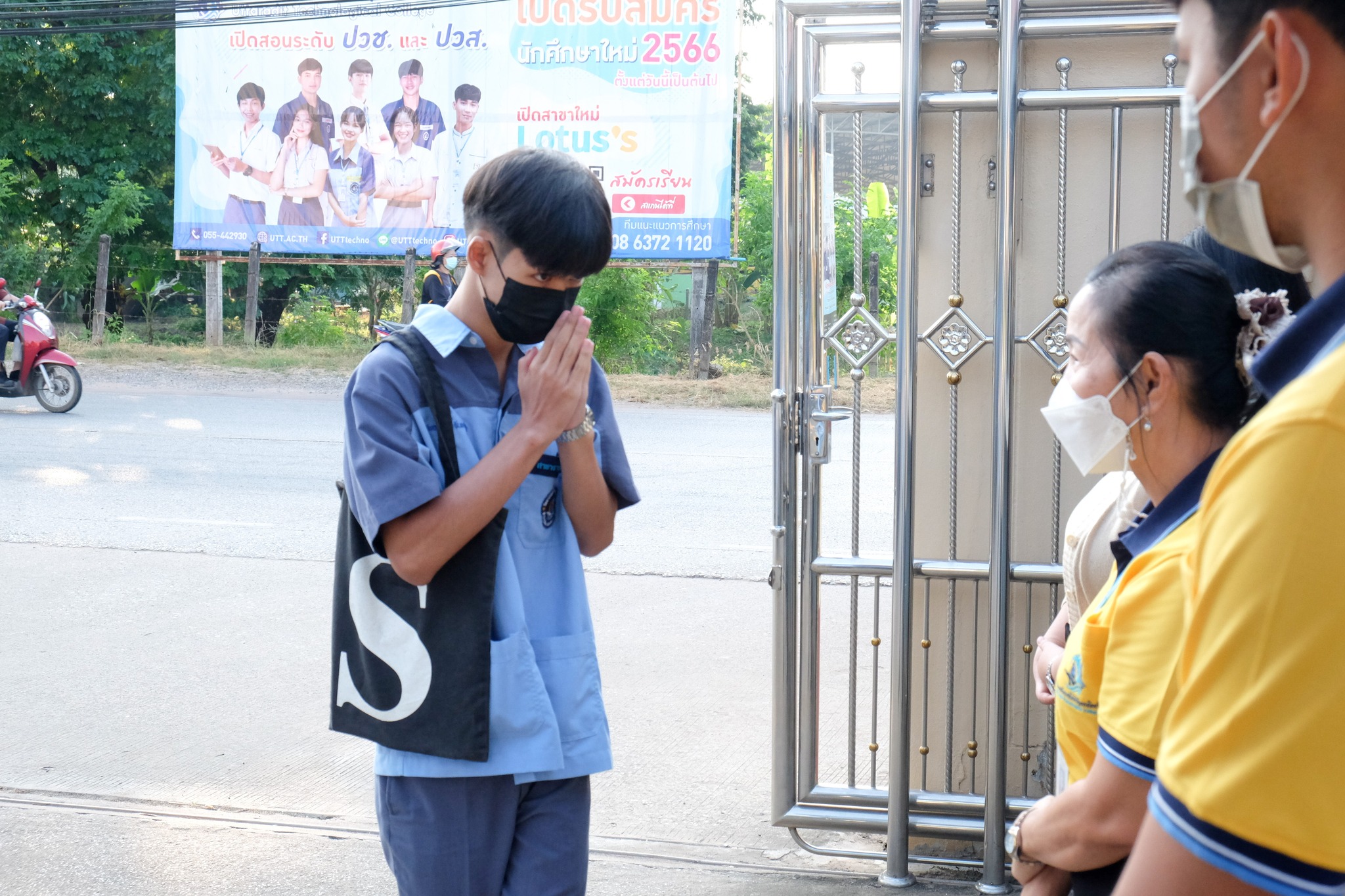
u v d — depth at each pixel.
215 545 6.71
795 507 3.04
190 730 4.06
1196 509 1.30
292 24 16.83
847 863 3.08
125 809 3.39
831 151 3.08
